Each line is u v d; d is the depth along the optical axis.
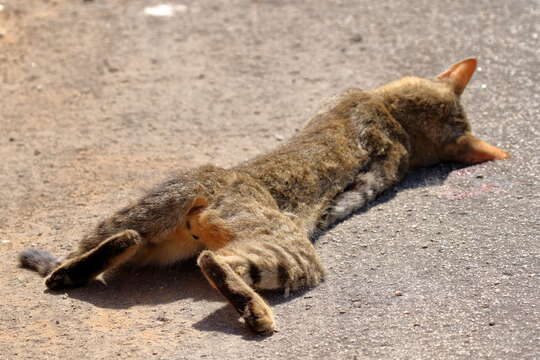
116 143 13.26
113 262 8.83
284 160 9.94
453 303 8.11
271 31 17.58
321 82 15.09
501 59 14.80
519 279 8.42
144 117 14.16
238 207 8.94
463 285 8.42
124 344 7.82
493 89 13.67
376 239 9.62
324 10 18.44
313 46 16.72
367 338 7.64
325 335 7.74
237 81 15.42
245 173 9.52
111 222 9.10
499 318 7.78
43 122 14.16
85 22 18.31
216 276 8.02
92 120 14.15
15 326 8.23
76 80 15.73
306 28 17.58
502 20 16.53
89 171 12.30
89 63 16.42
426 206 10.31
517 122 12.38
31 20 18.41
